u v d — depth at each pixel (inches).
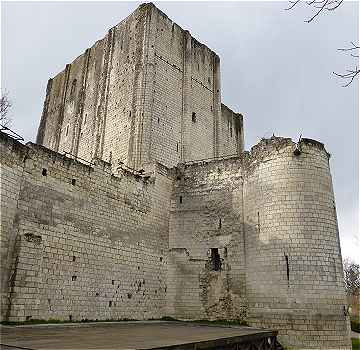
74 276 813.9
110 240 913.5
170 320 1003.3
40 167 792.9
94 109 1584.6
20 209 738.2
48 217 786.8
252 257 938.7
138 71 1391.5
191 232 1071.6
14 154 743.7
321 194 921.5
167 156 1348.4
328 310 834.2
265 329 800.9
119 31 1583.4
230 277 979.9
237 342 597.0
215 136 1600.6
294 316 830.5
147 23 1446.9
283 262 872.9
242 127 1844.2
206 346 507.5
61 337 523.2
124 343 460.1
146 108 1326.3
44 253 763.4
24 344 440.5
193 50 1595.7
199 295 1007.0
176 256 1066.1
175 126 1416.1
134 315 933.2
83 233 852.6
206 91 1612.9
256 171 992.2
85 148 1563.7
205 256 1033.5
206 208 1075.3
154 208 1064.8
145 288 981.2
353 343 1053.8
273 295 866.8
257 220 951.6
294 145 948.0
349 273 2373.3
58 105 1881.2
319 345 807.7
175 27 1550.2
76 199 853.8
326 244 884.0
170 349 437.4
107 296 876.6
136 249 979.3
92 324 764.6
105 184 932.6
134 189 1012.5
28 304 715.4
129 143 1305.4
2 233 698.8
